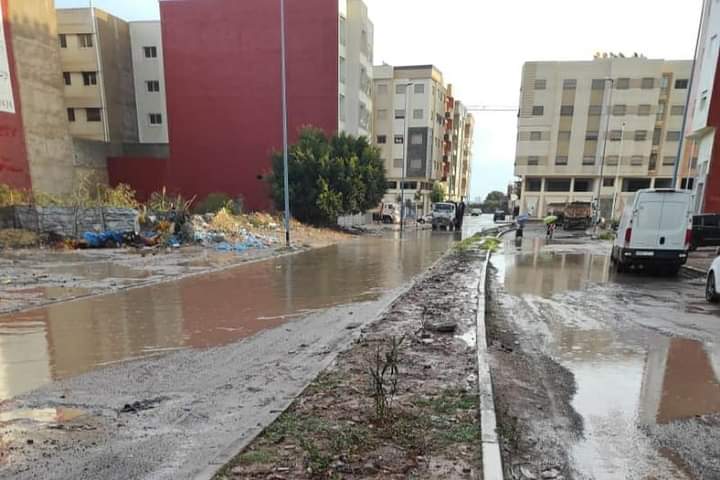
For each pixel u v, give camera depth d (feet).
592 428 13.17
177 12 118.01
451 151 254.47
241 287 36.06
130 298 31.53
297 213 95.55
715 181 75.15
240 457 10.60
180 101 120.06
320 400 14.16
